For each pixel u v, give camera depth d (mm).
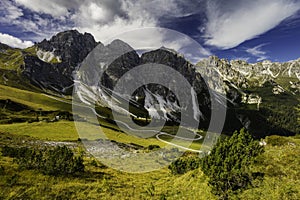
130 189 25391
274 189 17375
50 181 24016
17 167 25781
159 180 29797
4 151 32719
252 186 18297
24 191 21000
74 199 21406
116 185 26328
